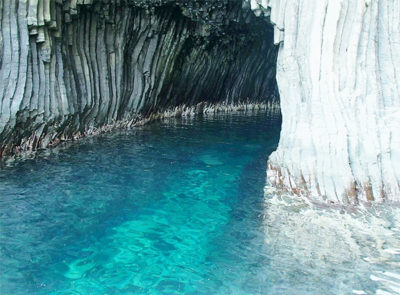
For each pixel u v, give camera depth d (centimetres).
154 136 1221
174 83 1493
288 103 730
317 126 665
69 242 536
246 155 1062
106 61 1106
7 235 540
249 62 1875
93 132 1130
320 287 448
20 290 428
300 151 693
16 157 848
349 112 651
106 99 1126
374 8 645
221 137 1296
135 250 527
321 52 659
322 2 651
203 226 602
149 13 1156
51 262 486
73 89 982
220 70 1722
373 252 521
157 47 1286
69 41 957
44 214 611
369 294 436
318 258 508
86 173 810
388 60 661
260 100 2150
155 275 472
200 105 1764
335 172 651
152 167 895
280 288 446
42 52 847
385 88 665
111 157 943
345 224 599
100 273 470
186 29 1351
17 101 794
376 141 649
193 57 1504
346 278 465
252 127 1527
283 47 741
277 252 523
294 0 702
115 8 1070
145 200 696
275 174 768
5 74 767
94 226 586
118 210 648
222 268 488
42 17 813
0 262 476
